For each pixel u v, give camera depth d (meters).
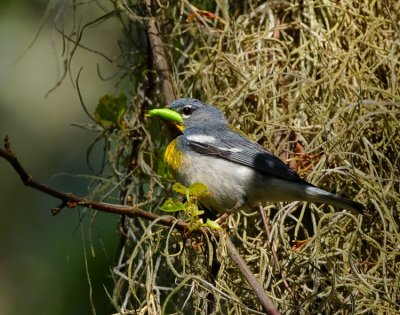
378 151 9.95
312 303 9.43
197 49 11.33
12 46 16.62
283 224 9.77
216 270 9.26
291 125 10.41
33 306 13.94
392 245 9.53
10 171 15.69
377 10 11.00
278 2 11.18
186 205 8.66
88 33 15.11
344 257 9.33
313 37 10.83
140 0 11.74
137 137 11.37
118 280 10.35
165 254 8.44
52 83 16.94
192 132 10.66
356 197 9.67
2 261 14.63
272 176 9.97
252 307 9.42
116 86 11.70
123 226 10.80
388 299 8.83
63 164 16.36
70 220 14.81
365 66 10.49
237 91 10.66
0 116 16.56
